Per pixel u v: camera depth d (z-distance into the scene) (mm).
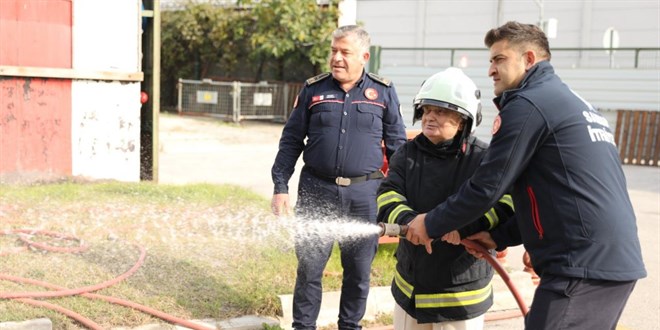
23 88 8078
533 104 2658
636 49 16219
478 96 3098
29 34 8039
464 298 3145
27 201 7078
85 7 8328
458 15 20750
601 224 2572
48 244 5582
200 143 16188
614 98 16078
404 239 3236
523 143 2643
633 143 15328
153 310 4367
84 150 8531
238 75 24828
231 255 5543
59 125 8336
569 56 19109
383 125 4191
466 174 3113
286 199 4176
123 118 8742
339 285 5117
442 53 20984
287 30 21562
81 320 4152
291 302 4637
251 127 20703
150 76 9180
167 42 25406
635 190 11672
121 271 5043
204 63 25391
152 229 6230
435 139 3100
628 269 2574
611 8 18609
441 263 3113
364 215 4129
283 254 5613
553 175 2635
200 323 4355
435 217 2818
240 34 23406
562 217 2609
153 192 7941
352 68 4062
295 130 4223
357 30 4094
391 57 21844
